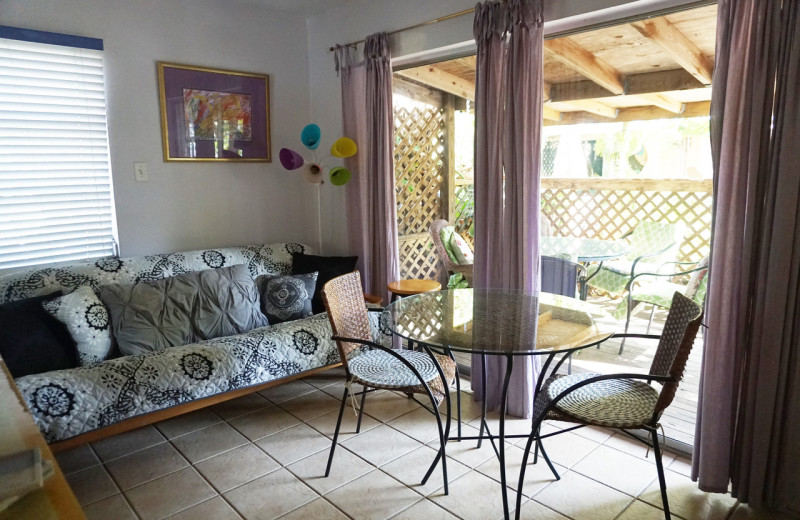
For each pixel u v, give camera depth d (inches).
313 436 102.4
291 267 142.2
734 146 74.7
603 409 72.6
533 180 100.9
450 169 140.8
